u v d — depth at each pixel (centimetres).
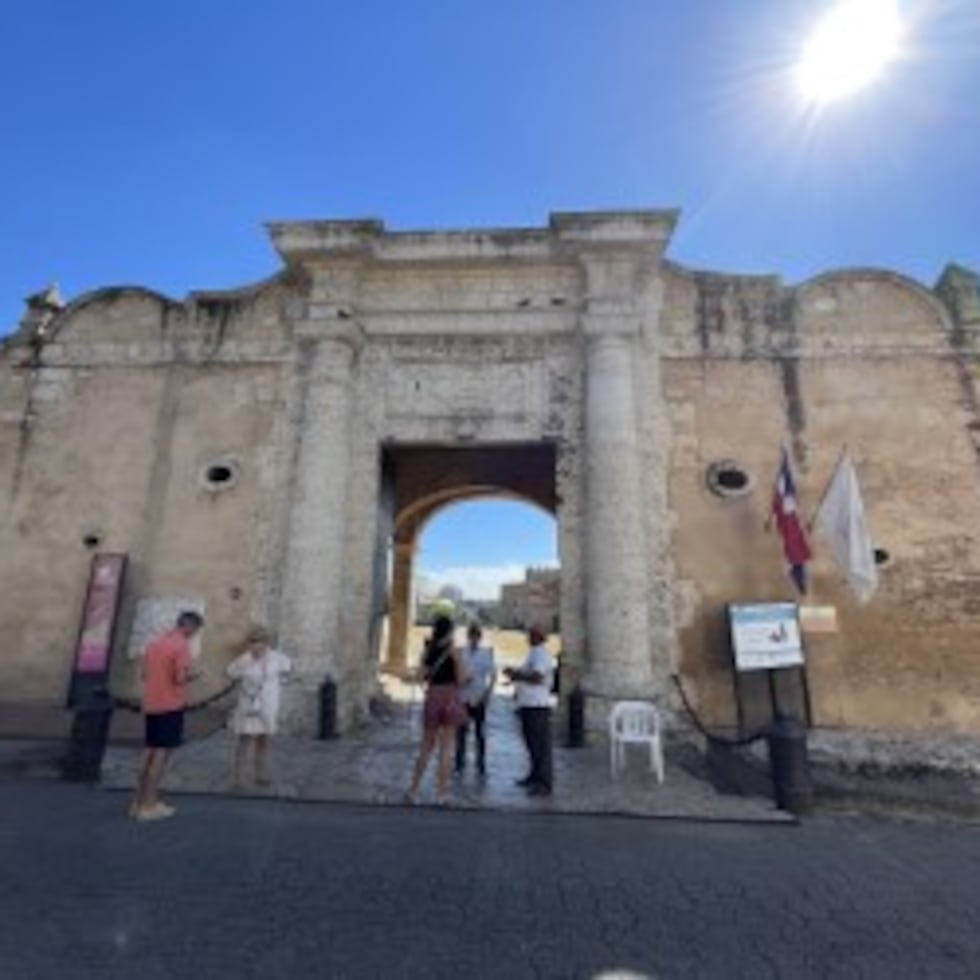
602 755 968
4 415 1323
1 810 652
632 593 1091
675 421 1213
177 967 382
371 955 403
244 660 785
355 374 1280
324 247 1252
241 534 1217
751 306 1263
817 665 1091
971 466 1155
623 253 1237
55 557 1236
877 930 453
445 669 760
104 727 790
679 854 590
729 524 1161
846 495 1054
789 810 719
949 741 1014
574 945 423
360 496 1230
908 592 1112
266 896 479
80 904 455
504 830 643
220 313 1342
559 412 1230
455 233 1260
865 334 1232
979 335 1209
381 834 620
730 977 392
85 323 1365
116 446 1287
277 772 825
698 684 1095
